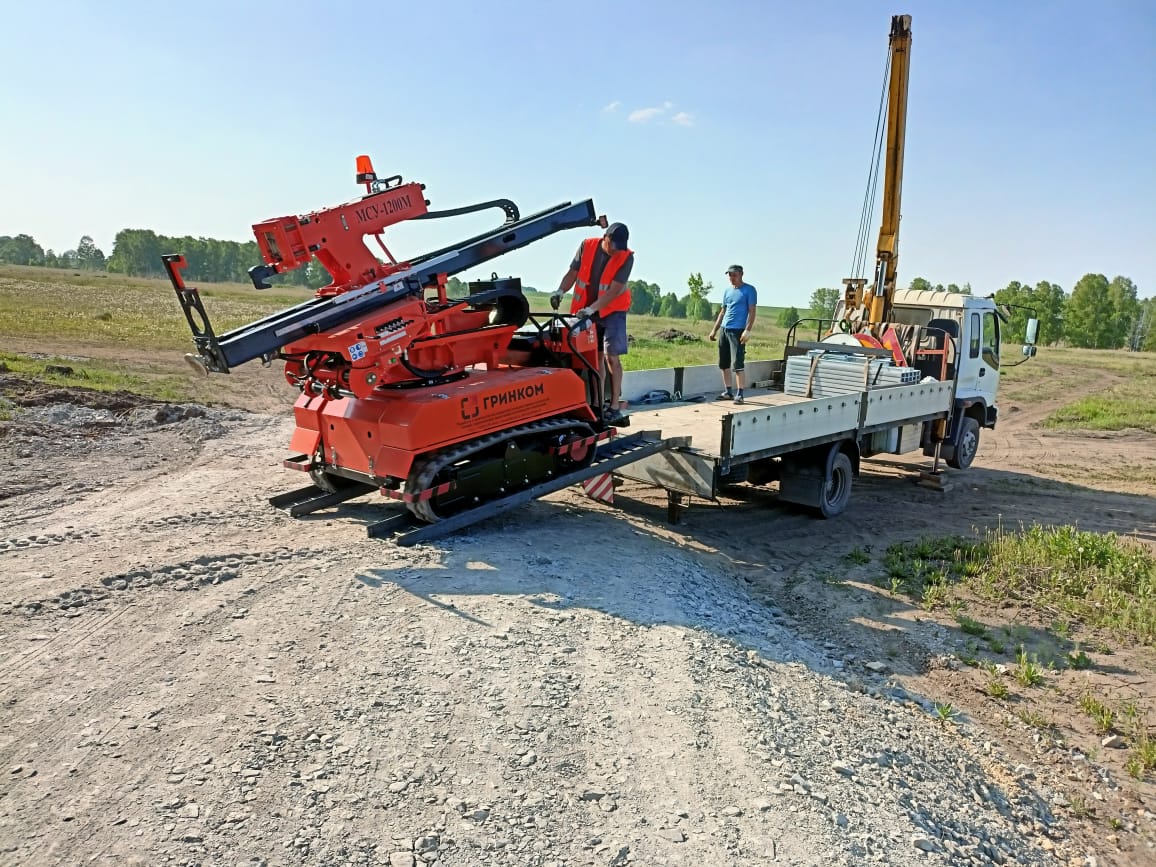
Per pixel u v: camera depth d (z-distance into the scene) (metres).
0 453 8.45
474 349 6.49
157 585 4.91
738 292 9.66
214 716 3.49
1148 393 22.27
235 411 12.16
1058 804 4.12
